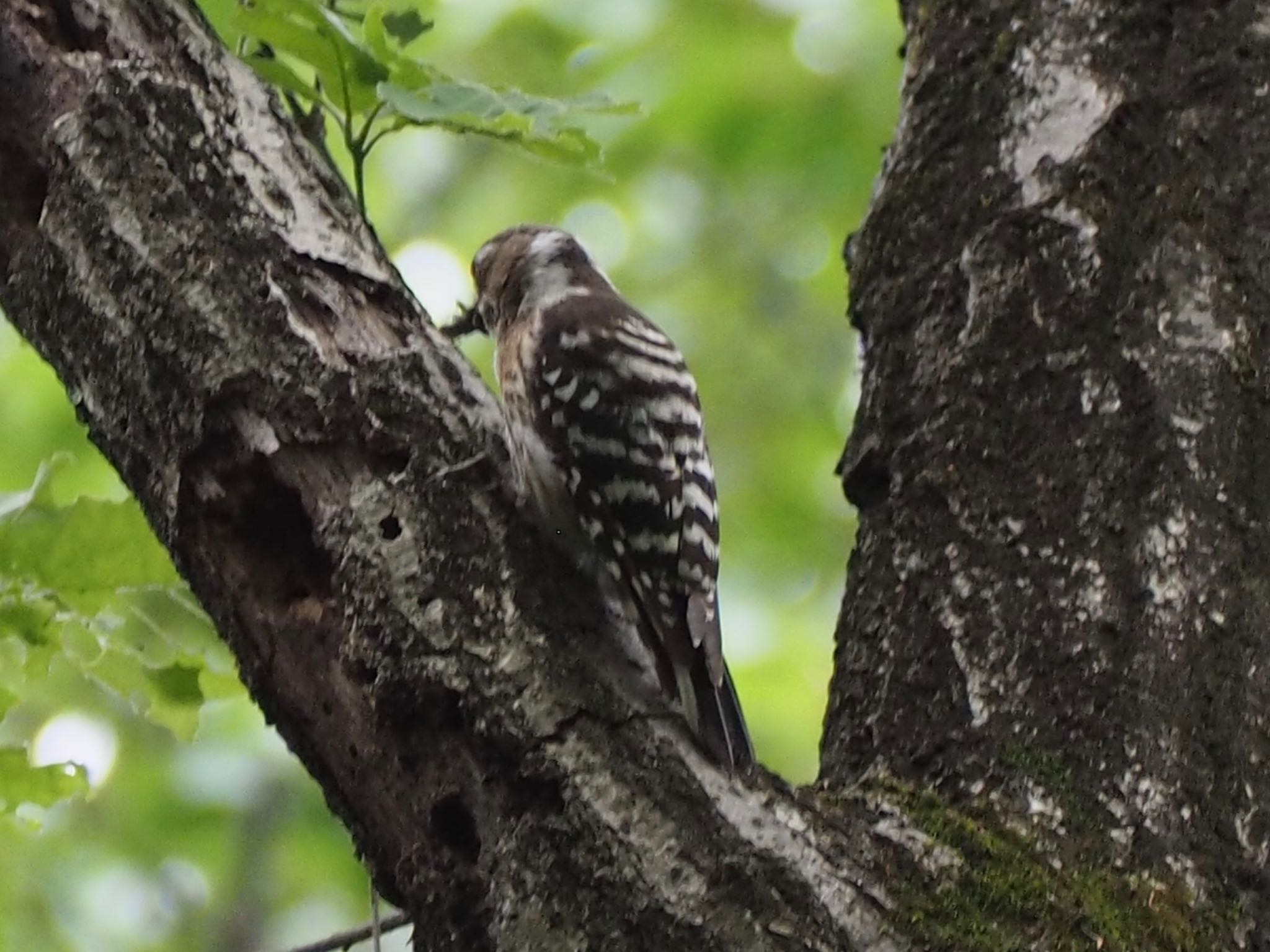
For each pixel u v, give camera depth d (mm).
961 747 5348
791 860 4637
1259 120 6227
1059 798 5125
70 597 6297
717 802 4684
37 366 13531
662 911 4461
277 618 5012
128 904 13227
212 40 5703
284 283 5293
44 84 5418
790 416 15852
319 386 5148
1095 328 5906
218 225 5258
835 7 14984
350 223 5633
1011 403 5898
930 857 4828
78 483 12984
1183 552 5512
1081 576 5523
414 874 4723
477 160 16047
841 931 4543
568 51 14977
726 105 14539
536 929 4500
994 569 5641
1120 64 6328
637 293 16172
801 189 15266
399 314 5535
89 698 9430
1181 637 5383
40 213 5395
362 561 4918
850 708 5734
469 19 15008
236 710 13617
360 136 6191
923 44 6812
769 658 14172
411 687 4773
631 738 4738
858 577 6012
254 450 5086
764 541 15180
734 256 16062
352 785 4879
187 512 5133
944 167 6465
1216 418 5723
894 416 6156
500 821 4652
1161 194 6086
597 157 6254
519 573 5031
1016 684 5406
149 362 5102
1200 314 5879
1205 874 5016
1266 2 6410
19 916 12852
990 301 6090
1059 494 5684
